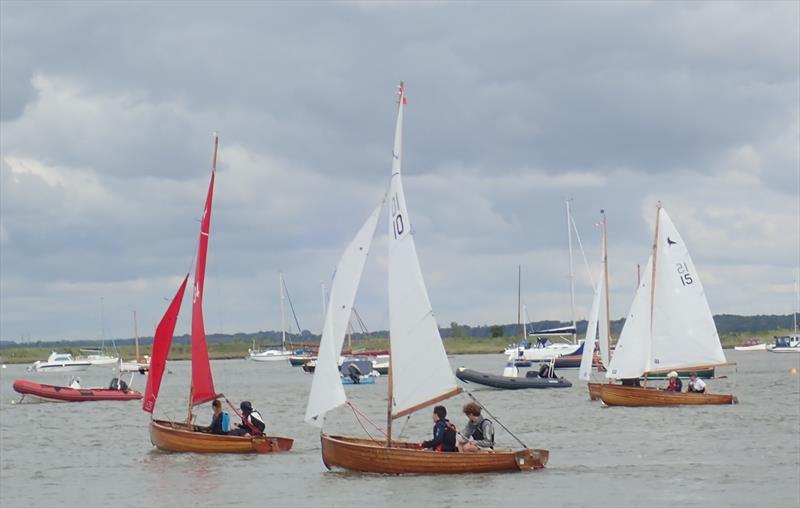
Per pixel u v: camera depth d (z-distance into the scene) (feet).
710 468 131.85
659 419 199.82
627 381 250.37
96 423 223.10
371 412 239.91
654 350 244.01
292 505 110.93
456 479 122.72
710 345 241.96
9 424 223.30
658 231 245.04
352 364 392.88
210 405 280.31
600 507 107.24
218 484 125.90
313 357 572.51
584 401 253.24
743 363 553.64
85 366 632.38
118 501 117.39
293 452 153.89
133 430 203.82
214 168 173.27
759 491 114.93
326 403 135.23
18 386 296.30
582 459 141.08
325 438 131.23
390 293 129.90
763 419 196.95
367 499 112.37
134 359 645.51
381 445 131.64
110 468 143.64
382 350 515.50
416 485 119.34
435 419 128.16
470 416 131.23
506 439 169.17
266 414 240.94
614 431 179.73
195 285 165.17
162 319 166.40
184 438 155.22
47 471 142.92
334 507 109.09
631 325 245.24
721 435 169.99
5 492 125.29
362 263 138.31
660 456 143.84
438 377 127.44
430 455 124.67
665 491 115.44
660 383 340.80
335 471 130.41
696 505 107.65
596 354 418.92
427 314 127.95
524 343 483.10
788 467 132.05
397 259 129.80
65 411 262.88
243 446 153.07
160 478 132.05
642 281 245.45
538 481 121.60
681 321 242.99
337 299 137.08
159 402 297.94
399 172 130.82
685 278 243.60
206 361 160.97
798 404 233.76
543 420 203.31
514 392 297.12
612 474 127.03
